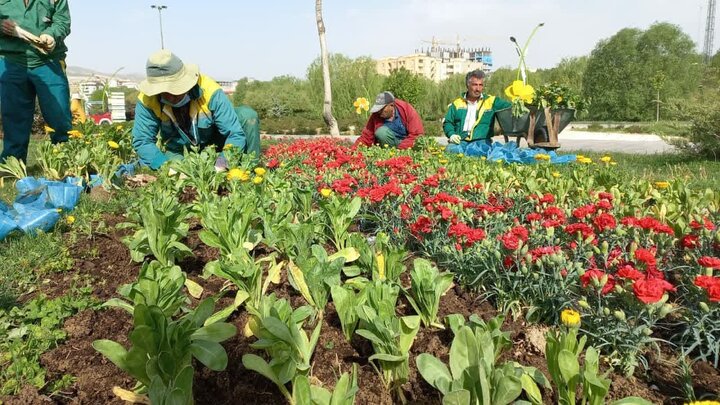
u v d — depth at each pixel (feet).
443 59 424.05
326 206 11.25
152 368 5.61
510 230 9.81
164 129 20.35
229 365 7.25
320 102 145.07
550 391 6.43
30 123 23.18
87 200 16.33
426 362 5.88
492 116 29.94
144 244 10.94
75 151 19.40
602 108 176.76
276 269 9.52
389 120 30.35
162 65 17.43
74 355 7.75
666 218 10.61
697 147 35.99
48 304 8.85
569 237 10.03
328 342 7.83
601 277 7.10
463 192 15.08
